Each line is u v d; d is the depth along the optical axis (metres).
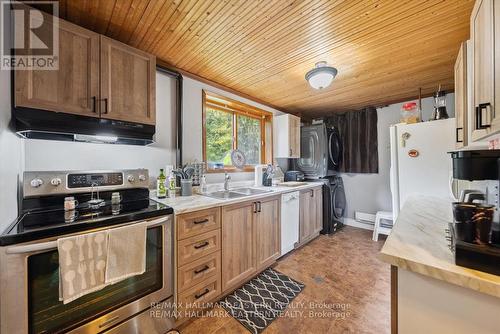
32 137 1.34
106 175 1.51
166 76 2.09
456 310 0.64
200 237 1.58
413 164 2.04
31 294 0.94
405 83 2.51
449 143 1.86
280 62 2.02
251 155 3.19
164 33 1.57
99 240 1.08
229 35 1.59
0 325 0.88
